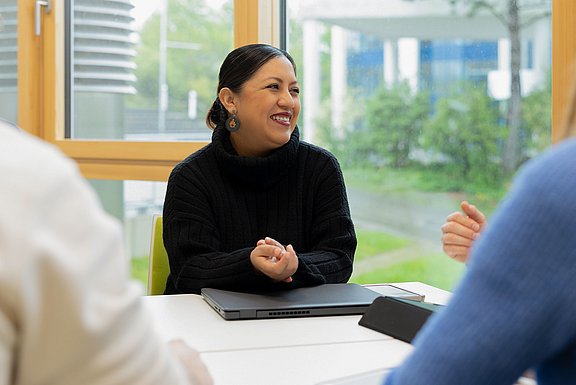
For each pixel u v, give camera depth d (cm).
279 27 297
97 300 53
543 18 246
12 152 53
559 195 69
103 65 346
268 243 184
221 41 308
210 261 194
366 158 285
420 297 185
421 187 274
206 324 159
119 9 341
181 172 215
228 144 222
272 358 134
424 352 75
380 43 279
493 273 71
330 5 289
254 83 217
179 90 322
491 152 259
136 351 55
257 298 174
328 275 203
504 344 70
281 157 215
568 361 72
